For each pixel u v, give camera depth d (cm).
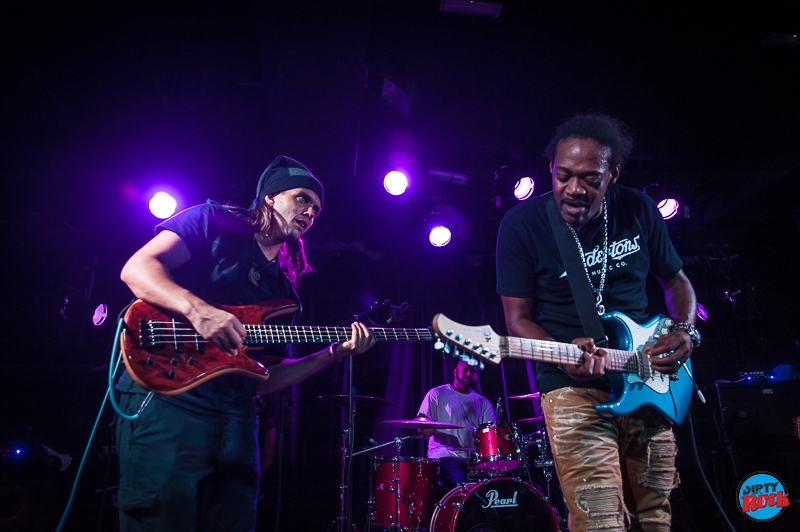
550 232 243
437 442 614
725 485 533
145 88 583
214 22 506
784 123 622
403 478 514
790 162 614
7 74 551
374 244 730
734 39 522
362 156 689
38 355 698
